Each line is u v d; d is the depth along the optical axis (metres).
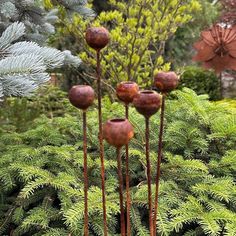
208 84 4.35
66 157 1.71
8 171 1.67
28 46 1.65
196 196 1.61
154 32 3.08
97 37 1.04
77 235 1.44
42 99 3.09
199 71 4.48
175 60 5.55
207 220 1.38
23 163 1.67
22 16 2.26
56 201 1.70
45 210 1.54
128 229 1.15
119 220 1.60
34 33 2.28
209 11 6.02
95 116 2.15
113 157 1.83
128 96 1.06
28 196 1.56
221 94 4.29
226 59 3.99
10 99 2.84
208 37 4.05
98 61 1.08
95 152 1.89
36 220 1.48
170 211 1.47
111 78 3.15
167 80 1.05
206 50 4.05
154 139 1.90
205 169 1.58
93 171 1.73
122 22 3.06
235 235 1.31
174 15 3.20
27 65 1.43
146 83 3.22
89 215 1.49
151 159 1.71
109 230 1.48
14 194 1.80
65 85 4.41
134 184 1.77
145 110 0.99
